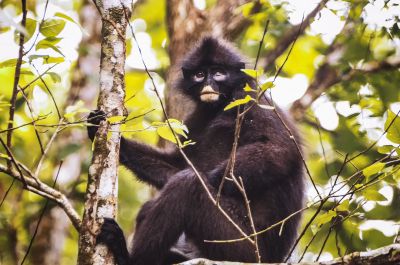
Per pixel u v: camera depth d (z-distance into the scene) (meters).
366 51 14.53
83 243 7.79
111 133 7.96
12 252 13.12
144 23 17.67
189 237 9.73
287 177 10.45
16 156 12.65
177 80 12.78
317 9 14.23
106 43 8.46
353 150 13.20
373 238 11.47
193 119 12.25
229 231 9.66
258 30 15.02
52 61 8.30
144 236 9.27
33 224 13.55
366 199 7.89
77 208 13.25
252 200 10.30
